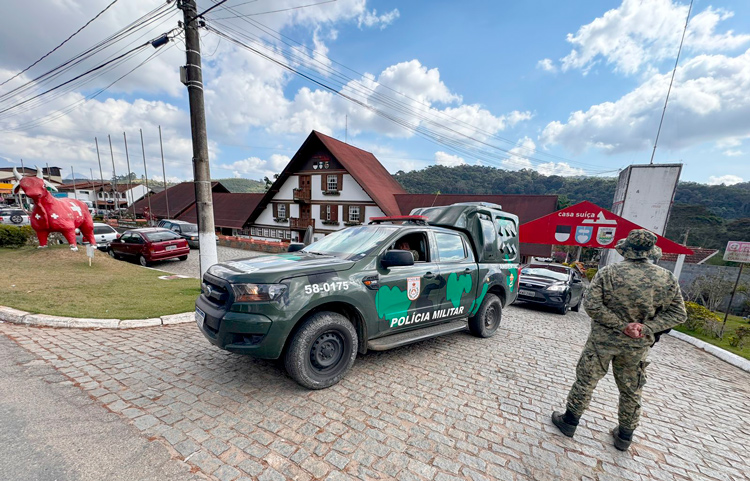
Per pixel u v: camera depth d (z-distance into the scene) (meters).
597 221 9.15
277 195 32.91
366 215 26.92
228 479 2.03
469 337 5.48
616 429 2.72
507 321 7.12
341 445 2.44
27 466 1.99
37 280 7.10
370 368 3.91
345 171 27.53
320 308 3.38
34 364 3.43
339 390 3.30
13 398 2.76
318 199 29.69
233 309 2.94
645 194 11.95
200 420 2.64
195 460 2.18
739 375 4.89
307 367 3.12
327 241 4.53
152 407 2.79
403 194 26.48
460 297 4.64
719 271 16.83
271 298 2.92
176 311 5.52
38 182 9.69
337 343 3.37
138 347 4.09
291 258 3.72
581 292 9.98
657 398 3.78
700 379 4.54
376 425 2.74
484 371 4.04
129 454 2.18
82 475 1.96
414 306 4.00
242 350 2.91
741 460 2.64
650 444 2.79
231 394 3.08
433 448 2.49
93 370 3.40
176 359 3.79
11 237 11.48
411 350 4.63
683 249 8.29
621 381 2.58
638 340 2.46
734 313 15.86
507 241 5.74
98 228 14.72
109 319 4.88
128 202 59.53
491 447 2.55
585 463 2.45
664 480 2.33
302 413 2.84
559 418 2.88
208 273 3.48
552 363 4.51
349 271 3.42
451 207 5.26
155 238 12.05
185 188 41.19
